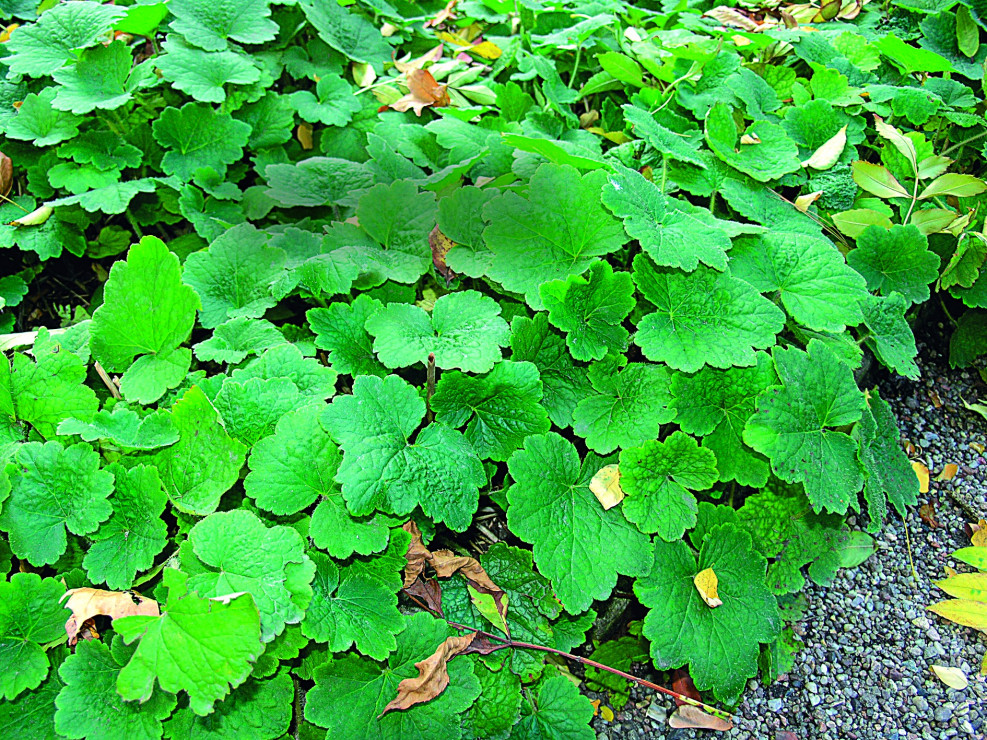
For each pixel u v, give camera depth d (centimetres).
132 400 46
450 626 46
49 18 64
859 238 61
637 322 54
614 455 49
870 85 69
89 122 63
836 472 48
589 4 77
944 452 66
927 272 60
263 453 42
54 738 39
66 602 40
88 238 66
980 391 70
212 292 52
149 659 35
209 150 63
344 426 41
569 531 46
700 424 49
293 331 53
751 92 65
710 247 50
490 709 45
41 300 66
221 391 44
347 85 67
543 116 66
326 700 40
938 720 51
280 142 66
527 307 55
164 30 67
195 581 37
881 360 56
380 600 43
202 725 39
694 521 47
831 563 54
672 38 73
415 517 47
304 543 41
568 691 45
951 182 61
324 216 65
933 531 61
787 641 54
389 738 40
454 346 46
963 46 74
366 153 67
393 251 54
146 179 60
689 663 45
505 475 53
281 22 71
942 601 56
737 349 49
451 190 60
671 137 59
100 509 41
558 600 46
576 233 52
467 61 74
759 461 50
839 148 64
